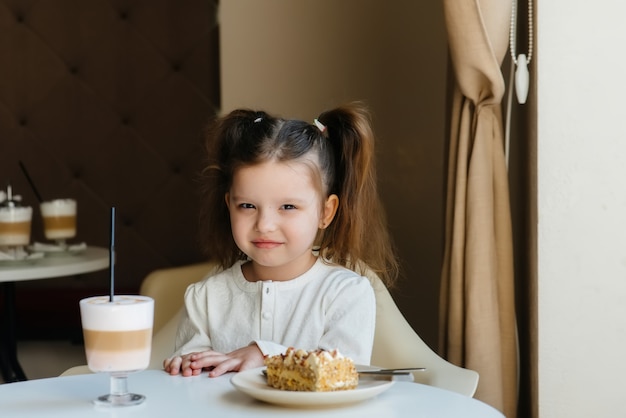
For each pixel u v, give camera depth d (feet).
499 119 6.62
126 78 11.95
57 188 12.07
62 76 12.01
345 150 5.51
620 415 6.14
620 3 5.99
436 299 9.94
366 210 5.74
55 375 10.61
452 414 3.47
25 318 11.31
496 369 6.46
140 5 11.88
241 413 3.46
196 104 11.85
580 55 6.04
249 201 4.87
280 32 10.44
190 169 11.90
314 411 3.51
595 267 6.11
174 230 12.00
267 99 10.51
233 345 5.17
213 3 11.80
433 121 9.93
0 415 3.45
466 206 6.57
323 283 5.16
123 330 3.58
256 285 5.20
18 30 12.00
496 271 6.60
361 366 4.10
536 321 6.23
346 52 10.27
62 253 9.49
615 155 6.05
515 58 6.63
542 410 6.19
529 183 6.44
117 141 12.01
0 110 12.03
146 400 3.67
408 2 10.02
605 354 6.12
